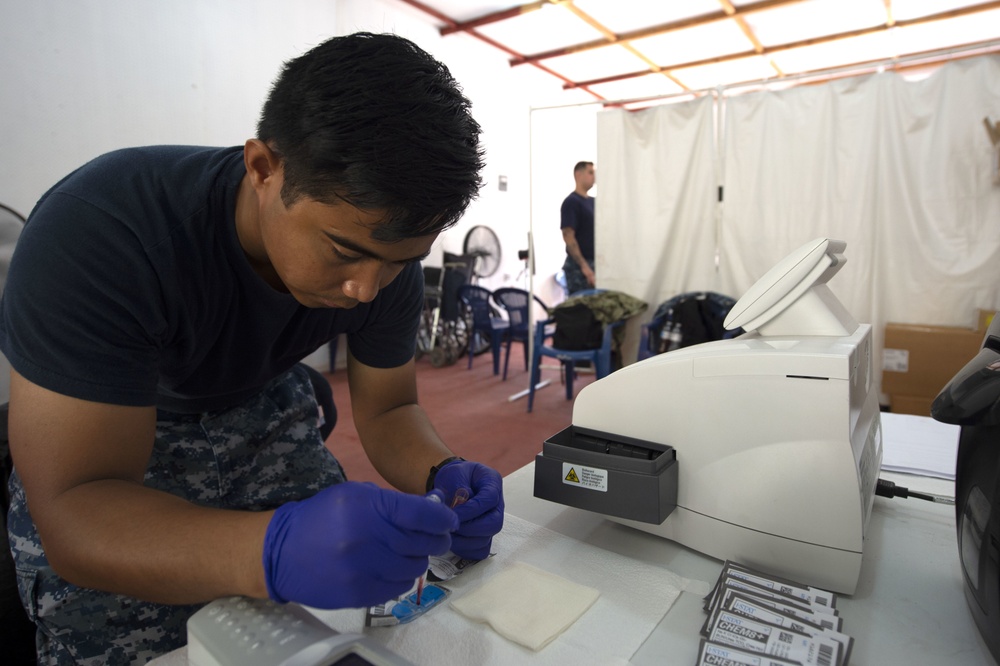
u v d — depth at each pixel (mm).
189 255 586
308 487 896
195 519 483
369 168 401
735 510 590
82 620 681
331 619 525
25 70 2639
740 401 583
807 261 627
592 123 7172
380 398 893
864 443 605
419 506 438
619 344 3330
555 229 6754
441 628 506
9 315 509
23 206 2676
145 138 3078
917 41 5262
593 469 637
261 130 480
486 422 3234
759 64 5859
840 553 537
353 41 439
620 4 4609
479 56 5383
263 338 725
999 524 438
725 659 426
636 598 547
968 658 460
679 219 3158
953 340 2473
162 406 789
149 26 3051
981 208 2510
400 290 805
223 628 429
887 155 2652
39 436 503
